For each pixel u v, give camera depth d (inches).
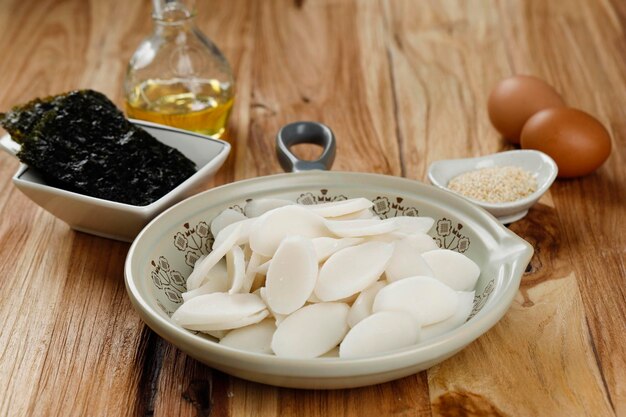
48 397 19.6
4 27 36.9
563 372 20.0
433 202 22.7
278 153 25.2
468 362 20.2
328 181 23.5
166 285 21.1
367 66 33.9
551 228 24.9
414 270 20.1
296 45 35.4
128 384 19.9
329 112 30.9
